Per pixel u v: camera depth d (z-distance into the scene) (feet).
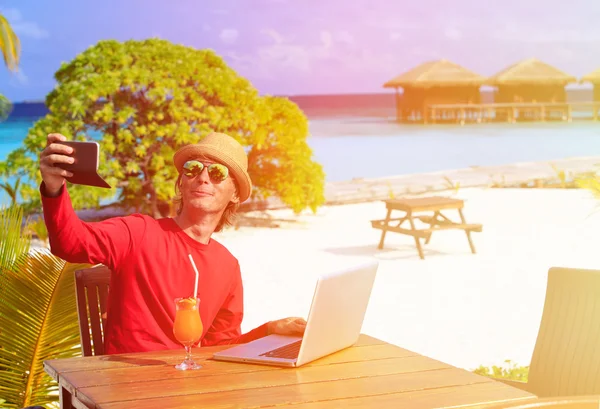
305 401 8.98
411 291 33.78
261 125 56.39
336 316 10.62
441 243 46.80
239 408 8.68
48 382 14.14
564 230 50.42
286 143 56.90
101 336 12.68
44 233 42.34
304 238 50.16
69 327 14.32
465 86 199.41
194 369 10.14
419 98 197.88
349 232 52.44
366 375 10.01
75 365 10.30
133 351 11.63
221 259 12.20
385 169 103.09
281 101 57.93
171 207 56.85
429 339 26.07
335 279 10.28
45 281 14.38
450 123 197.26
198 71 55.77
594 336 11.94
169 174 54.49
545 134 158.20
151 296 11.69
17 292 14.14
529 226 52.54
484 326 27.71
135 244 11.69
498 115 207.10
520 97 202.59
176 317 10.17
